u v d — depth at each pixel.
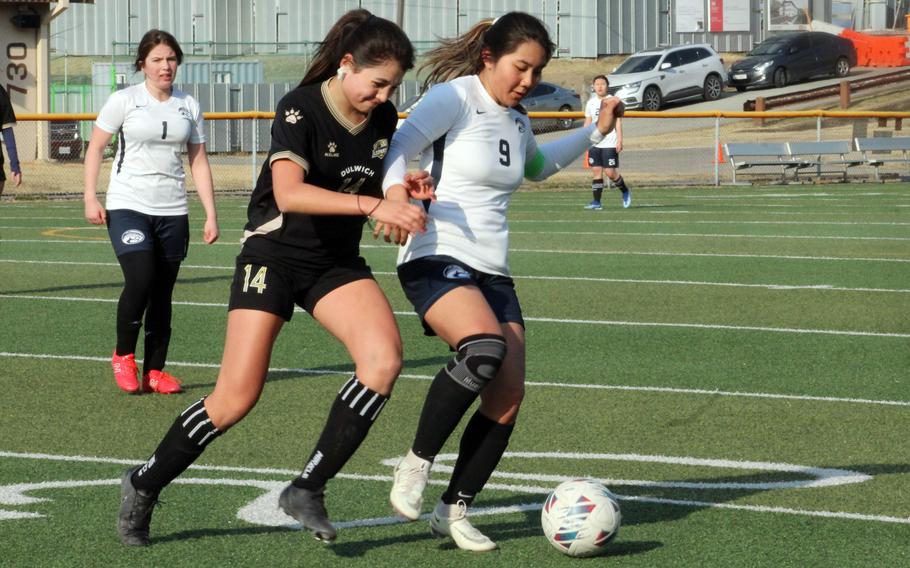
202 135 23.55
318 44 13.38
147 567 13.48
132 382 22.78
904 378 23.83
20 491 16.42
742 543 14.30
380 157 13.55
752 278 38.31
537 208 66.44
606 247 47.31
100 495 16.28
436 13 154.38
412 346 27.73
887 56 161.00
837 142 84.69
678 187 82.94
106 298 34.81
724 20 164.25
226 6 152.25
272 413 21.00
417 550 14.13
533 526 15.05
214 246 49.34
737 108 124.00
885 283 37.19
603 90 61.72
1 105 32.72
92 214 22.83
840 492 16.41
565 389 22.83
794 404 21.66
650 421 20.41
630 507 15.77
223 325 30.56
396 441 19.20
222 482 16.89
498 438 13.96
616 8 159.38
